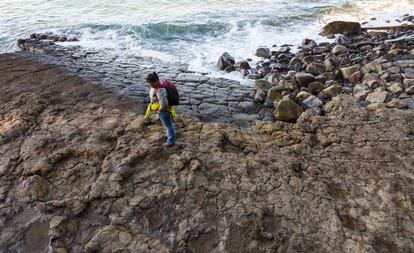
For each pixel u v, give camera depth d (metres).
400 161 7.67
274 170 7.47
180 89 11.67
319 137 8.67
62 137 8.50
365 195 6.84
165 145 8.09
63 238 6.08
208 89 11.79
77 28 18.33
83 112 9.67
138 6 22.39
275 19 19.20
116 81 11.91
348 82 12.06
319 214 6.42
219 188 7.00
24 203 6.74
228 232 6.15
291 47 15.73
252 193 6.88
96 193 6.86
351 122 9.16
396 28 16.92
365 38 16.05
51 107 9.88
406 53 13.38
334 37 16.62
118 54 15.14
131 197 6.82
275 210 6.52
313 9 21.08
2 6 22.84
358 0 22.62
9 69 12.55
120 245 5.91
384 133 8.61
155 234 6.18
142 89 11.33
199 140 8.40
